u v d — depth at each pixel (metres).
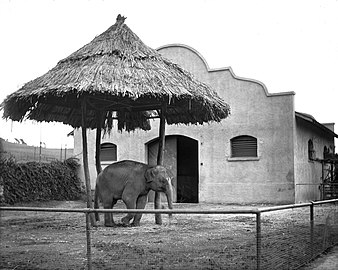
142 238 8.90
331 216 9.46
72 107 14.63
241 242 7.97
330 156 26.16
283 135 20.28
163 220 12.80
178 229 10.48
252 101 20.92
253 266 6.11
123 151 23.50
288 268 6.84
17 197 20.06
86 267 6.41
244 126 21.00
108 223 11.42
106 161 23.86
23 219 8.00
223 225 11.24
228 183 21.14
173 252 6.96
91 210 6.16
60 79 11.62
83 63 12.05
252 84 20.94
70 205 20.88
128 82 11.33
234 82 21.27
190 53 22.09
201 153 21.78
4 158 19.61
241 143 21.19
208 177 21.55
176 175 22.70
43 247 7.78
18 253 7.22
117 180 11.86
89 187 12.09
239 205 20.53
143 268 6.16
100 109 14.07
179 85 11.77
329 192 23.02
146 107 14.10
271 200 20.28
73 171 23.73
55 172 22.38
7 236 7.58
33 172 20.98
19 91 11.99
